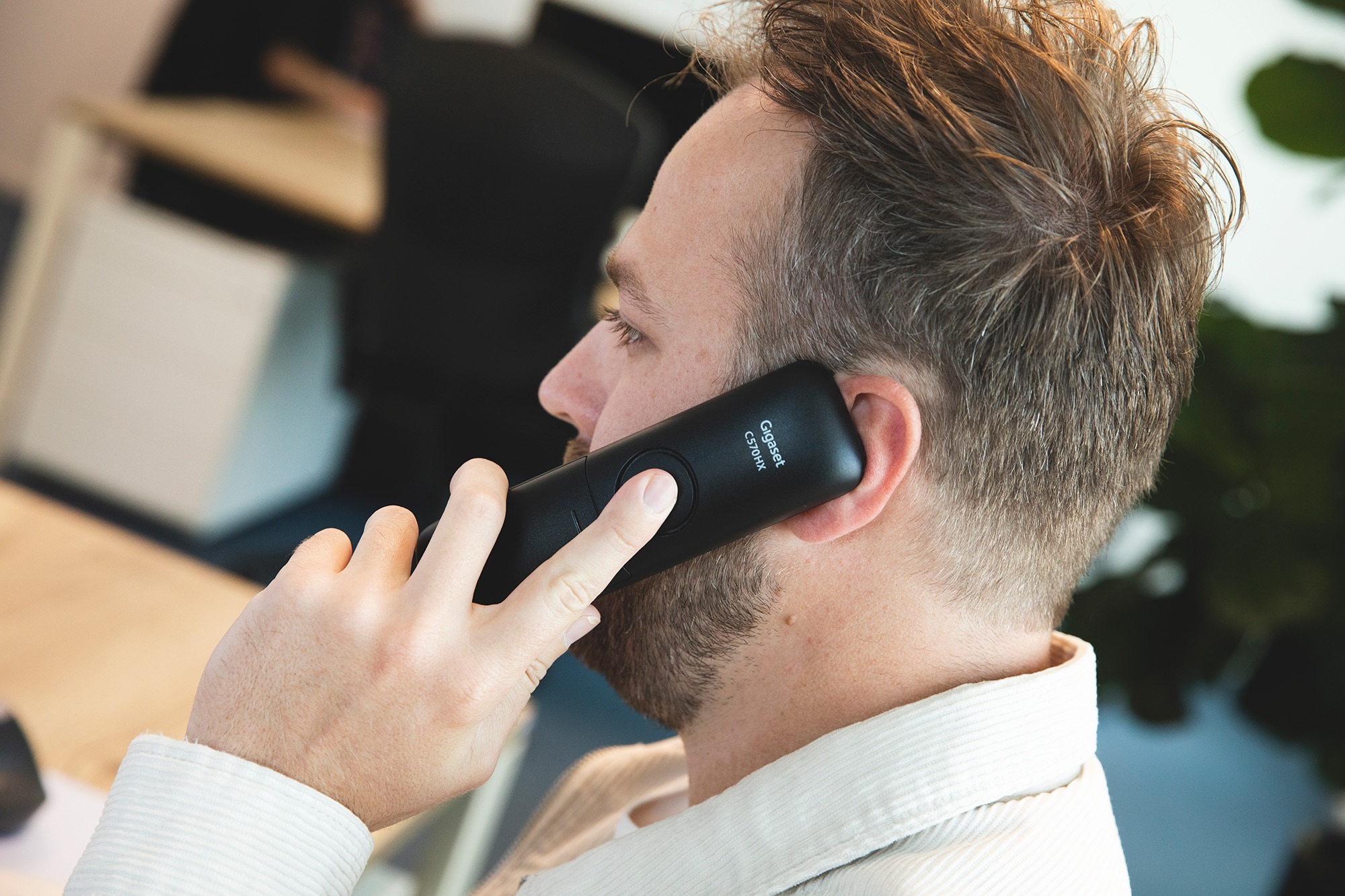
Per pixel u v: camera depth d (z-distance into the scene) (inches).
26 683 34.9
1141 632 71.7
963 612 24.1
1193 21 127.7
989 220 22.9
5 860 28.5
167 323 104.6
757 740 25.9
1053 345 23.2
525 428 104.6
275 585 23.1
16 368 107.8
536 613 22.5
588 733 95.7
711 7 31.6
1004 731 22.7
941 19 24.6
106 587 41.0
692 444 23.6
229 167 101.7
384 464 130.0
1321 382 63.5
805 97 24.3
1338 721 73.2
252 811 22.0
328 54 131.5
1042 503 23.8
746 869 23.0
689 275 25.4
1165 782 111.3
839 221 23.7
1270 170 130.3
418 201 91.5
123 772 22.6
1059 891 21.2
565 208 90.0
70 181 104.7
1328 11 64.5
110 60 164.1
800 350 24.2
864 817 22.4
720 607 24.9
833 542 24.1
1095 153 23.6
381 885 44.4
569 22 115.3
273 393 108.7
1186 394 26.1
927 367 23.4
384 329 96.7
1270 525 67.1
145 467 107.3
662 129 114.1
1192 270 25.4
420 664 22.3
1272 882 98.0
